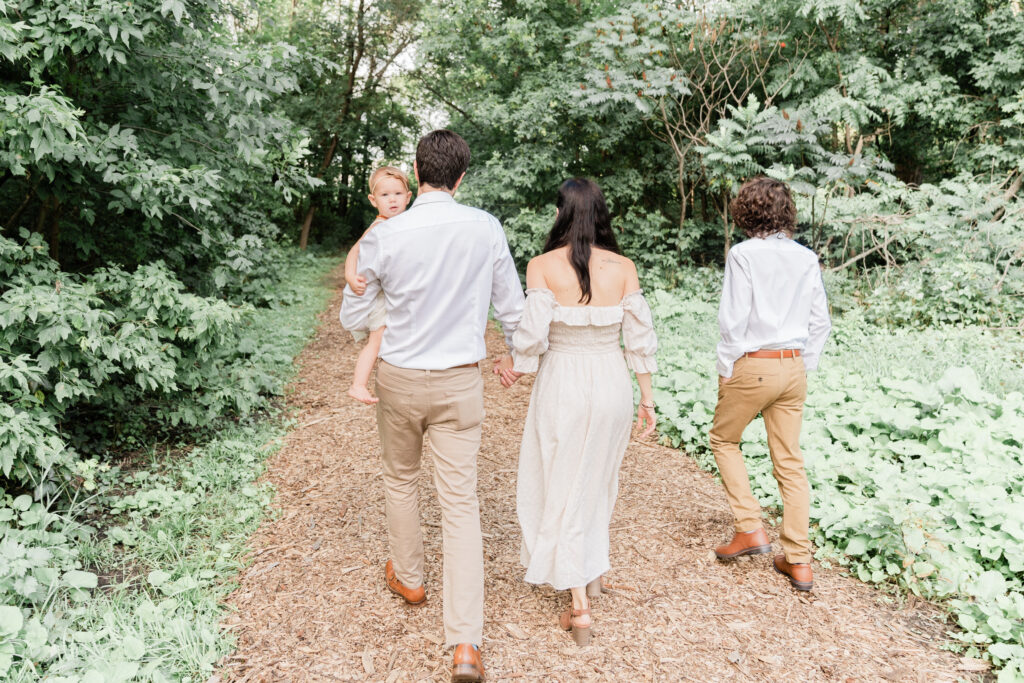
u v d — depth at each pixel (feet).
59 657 7.36
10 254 11.52
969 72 32.30
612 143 36.73
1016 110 31.63
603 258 8.01
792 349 8.94
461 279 7.25
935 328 23.08
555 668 7.63
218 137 16.19
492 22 36.24
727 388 9.27
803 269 8.89
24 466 9.83
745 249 8.84
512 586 9.29
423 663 7.70
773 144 33.42
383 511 11.54
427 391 7.37
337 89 65.36
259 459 14.14
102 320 11.96
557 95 34.35
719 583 9.36
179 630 7.73
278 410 17.99
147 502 11.51
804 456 12.62
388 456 8.11
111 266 13.71
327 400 19.10
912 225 25.44
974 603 8.33
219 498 11.80
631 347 8.27
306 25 61.11
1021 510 9.73
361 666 7.63
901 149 37.55
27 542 8.93
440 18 37.14
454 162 7.35
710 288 31.83
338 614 8.59
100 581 9.30
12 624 7.05
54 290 11.44
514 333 8.05
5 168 12.27
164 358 13.19
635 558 10.04
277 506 11.77
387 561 9.50
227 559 9.85
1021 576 9.15
